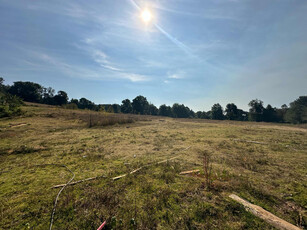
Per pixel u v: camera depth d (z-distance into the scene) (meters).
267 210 2.39
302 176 3.68
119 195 2.77
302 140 8.46
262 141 8.15
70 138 7.90
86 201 2.55
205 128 14.38
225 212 2.29
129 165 4.37
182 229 1.97
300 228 1.98
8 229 1.96
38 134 8.65
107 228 1.99
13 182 3.29
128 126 14.20
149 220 2.12
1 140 7.02
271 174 3.80
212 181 3.26
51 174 3.74
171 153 5.74
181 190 2.94
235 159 5.02
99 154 5.41
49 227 2.00
